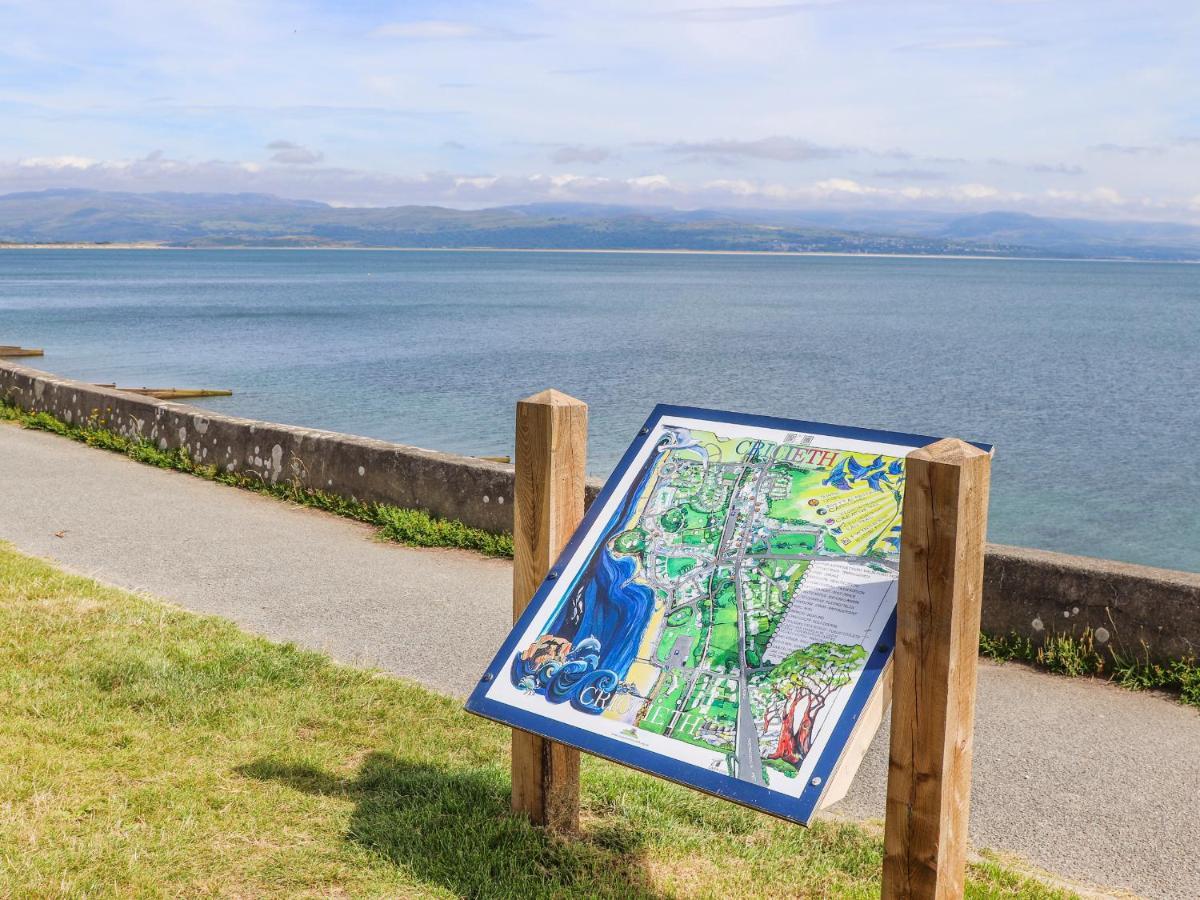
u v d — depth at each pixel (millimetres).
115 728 4422
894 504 3047
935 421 29031
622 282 138000
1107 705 5387
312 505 9703
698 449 3615
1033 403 32469
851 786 4488
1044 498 19969
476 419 26531
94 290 98062
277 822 3738
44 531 8297
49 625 5688
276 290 102562
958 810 2766
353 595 6973
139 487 10172
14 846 3395
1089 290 138000
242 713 4703
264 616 6430
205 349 43281
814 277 179750
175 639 5625
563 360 41375
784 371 39219
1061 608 5926
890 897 2781
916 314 78750
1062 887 3621
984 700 5434
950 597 2582
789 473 3342
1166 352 49281
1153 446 25609
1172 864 3834
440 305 80312
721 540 3322
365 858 3539
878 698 2789
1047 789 4426
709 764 2869
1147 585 5660
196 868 3402
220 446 10781
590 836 3811
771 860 3711
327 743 4477
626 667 3230
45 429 13398
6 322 56469
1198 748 4875
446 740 4586
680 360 42188
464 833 3727
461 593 7117
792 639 2980
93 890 3209
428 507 8852
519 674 3400
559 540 3693
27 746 4129
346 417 26562
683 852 3740
